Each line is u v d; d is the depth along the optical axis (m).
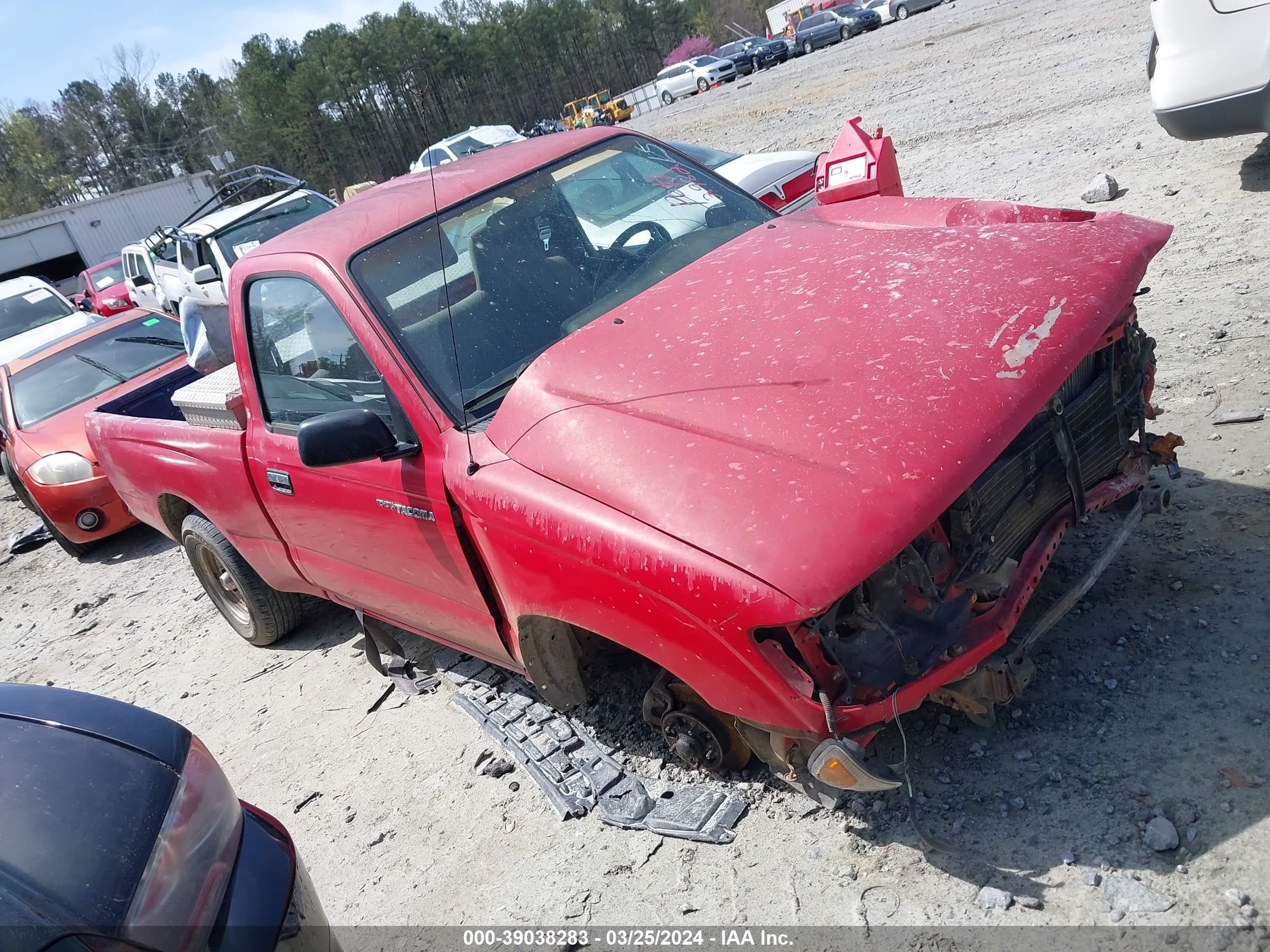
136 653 5.94
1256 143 7.02
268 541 4.30
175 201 35.25
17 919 1.86
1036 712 2.77
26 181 80.12
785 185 7.11
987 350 2.44
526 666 3.02
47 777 2.20
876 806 2.64
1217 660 2.73
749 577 2.14
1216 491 3.46
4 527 10.53
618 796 3.04
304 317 3.48
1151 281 5.45
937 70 17.34
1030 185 7.93
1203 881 2.13
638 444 2.50
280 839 2.35
